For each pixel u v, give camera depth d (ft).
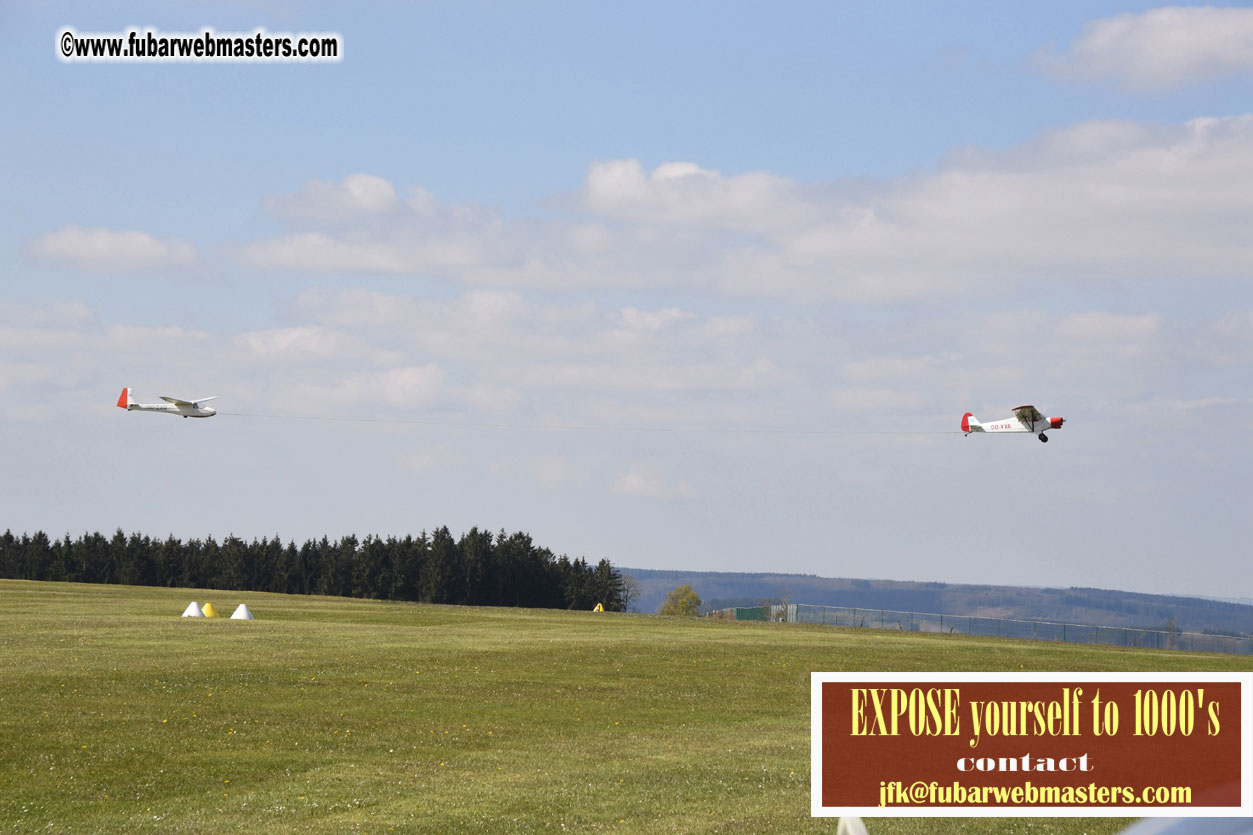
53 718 101.50
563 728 107.65
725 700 128.77
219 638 173.78
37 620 196.44
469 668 147.13
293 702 116.88
